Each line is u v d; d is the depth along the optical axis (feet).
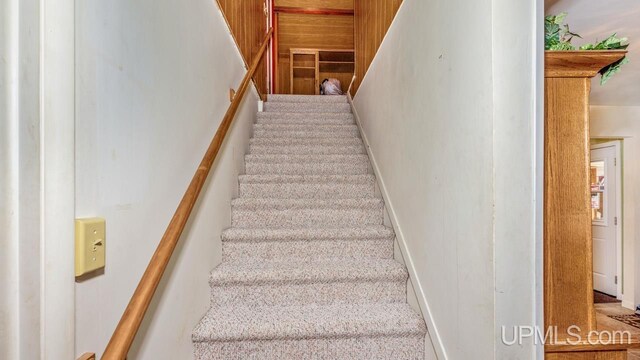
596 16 5.31
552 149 2.80
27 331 1.55
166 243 3.00
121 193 2.52
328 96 12.71
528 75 2.67
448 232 3.61
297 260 5.74
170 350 3.55
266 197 7.37
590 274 2.79
